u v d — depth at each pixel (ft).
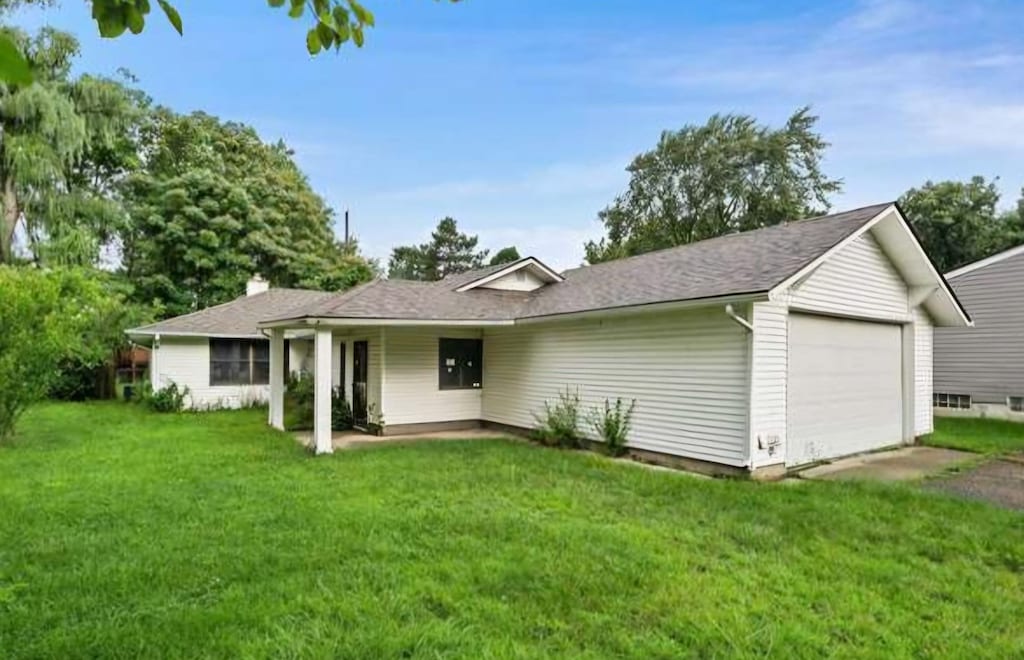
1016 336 44.68
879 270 33.04
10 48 3.04
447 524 17.61
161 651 10.23
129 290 66.59
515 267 43.45
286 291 66.54
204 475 24.64
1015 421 44.27
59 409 51.24
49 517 18.01
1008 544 16.05
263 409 54.44
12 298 31.55
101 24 4.93
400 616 11.64
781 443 26.30
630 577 13.64
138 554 14.87
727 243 34.83
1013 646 10.72
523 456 29.55
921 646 10.73
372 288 38.68
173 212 77.41
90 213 62.18
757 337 25.40
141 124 76.64
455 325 35.29
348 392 43.60
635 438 30.55
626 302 29.60
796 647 10.61
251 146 100.17
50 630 10.97
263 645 10.39
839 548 15.87
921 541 16.39
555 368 35.96
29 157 54.29
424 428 40.34
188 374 53.88
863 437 32.09
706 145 94.84
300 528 17.17
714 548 15.80
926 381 36.94
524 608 12.05
